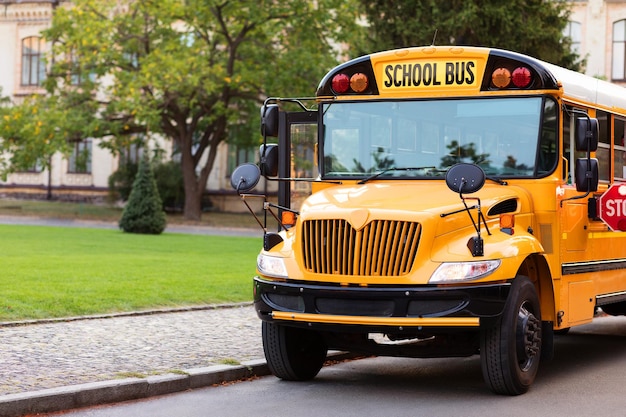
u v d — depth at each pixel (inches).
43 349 450.6
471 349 402.3
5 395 342.6
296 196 450.9
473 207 381.7
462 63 425.4
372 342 415.5
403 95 431.2
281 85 1708.9
